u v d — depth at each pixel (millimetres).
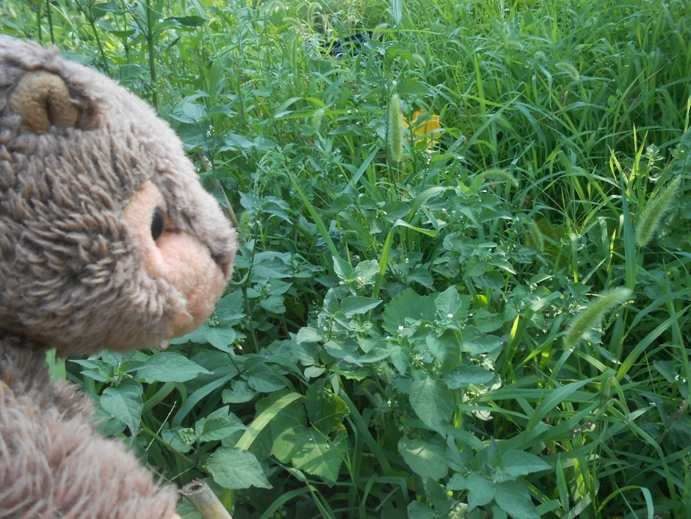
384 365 496
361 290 568
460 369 459
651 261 733
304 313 645
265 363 524
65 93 273
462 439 464
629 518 503
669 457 508
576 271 642
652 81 896
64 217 274
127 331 302
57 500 247
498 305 620
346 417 503
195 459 468
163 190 310
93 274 279
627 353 639
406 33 1030
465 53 1039
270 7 916
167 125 345
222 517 341
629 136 881
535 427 487
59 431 266
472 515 451
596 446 498
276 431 480
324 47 1068
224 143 588
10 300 274
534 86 885
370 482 478
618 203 787
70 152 276
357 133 724
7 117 265
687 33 983
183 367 425
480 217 614
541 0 1192
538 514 427
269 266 538
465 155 860
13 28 628
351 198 606
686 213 679
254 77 843
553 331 567
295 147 768
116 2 604
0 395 266
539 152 883
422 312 507
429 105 964
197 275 321
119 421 432
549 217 806
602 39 993
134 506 262
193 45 732
